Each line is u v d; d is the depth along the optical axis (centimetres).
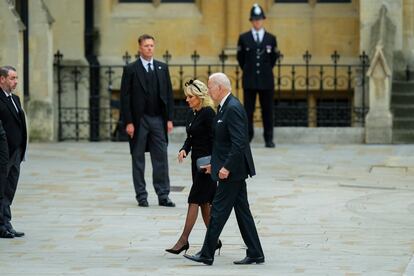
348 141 7444
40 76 7575
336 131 7456
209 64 8150
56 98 7800
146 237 4300
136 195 5019
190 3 8400
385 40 7650
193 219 3953
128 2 8394
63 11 8081
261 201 5116
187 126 4197
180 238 3959
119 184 5666
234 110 3741
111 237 4300
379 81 7400
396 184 5656
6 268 3741
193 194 3950
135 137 4991
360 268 3691
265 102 7119
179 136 7569
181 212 4856
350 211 4844
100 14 8369
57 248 4097
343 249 4031
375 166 6306
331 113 8331
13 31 6938
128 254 3984
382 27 7638
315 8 8356
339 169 6197
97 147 7319
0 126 4128
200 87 4147
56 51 8069
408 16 7975
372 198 5203
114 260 3878
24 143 4375
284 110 8269
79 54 8056
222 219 3753
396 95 7662
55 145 7412
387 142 7400
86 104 7994
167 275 3616
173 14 8375
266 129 7156
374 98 7425
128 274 3634
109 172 6103
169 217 4731
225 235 4341
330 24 8319
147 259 3894
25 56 7562
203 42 8369
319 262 3806
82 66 7975
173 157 6769
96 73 8194
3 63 6950
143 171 5012
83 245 4150
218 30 8356
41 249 4081
